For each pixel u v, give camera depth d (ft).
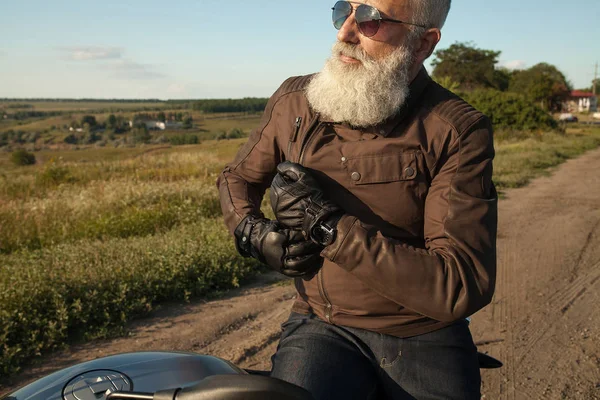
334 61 6.03
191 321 15.84
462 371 5.84
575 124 193.77
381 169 5.73
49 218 28.60
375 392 5.83
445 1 6.18
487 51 187.42
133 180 42.73
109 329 15.02
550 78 229.25
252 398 4.11
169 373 5.12
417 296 5.18
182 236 22.18
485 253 5.32
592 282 19.24
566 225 28.35
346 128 6.04
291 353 5.84
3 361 12.67
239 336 14.94
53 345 13.97
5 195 39.50
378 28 5.80
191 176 45.78
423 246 5.95
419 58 6.12
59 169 47.93
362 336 5.97
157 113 529.04
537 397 11.88
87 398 4.72
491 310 16.69
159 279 17.44
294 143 6.31
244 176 6.96
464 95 124.16
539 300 17.51
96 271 17.29
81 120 472.85
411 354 5.83
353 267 5.33
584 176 49.83
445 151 5.69
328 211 5.41
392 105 5.74
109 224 26.86
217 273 18.80
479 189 5.57
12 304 14.74
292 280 19.48
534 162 59.67
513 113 117.50
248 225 6.07
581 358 13.62
